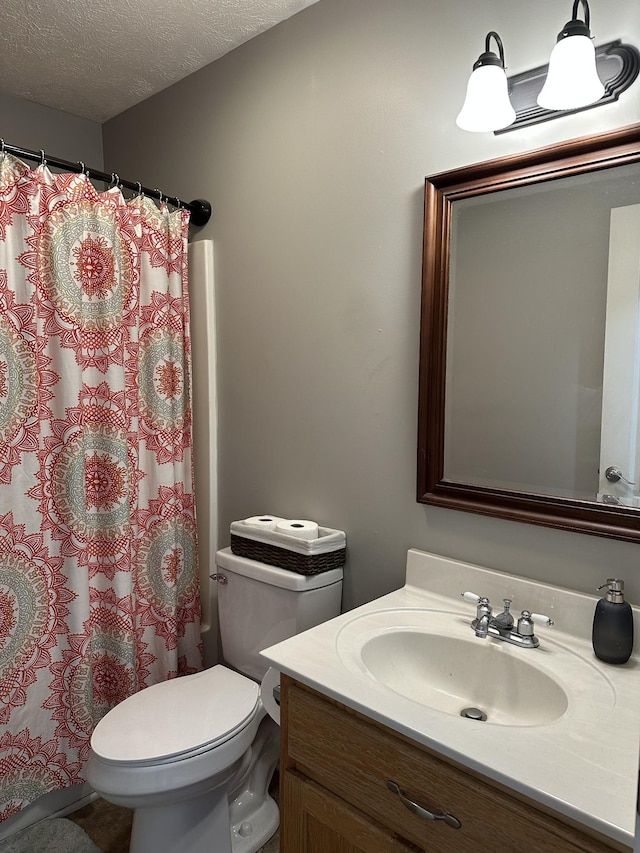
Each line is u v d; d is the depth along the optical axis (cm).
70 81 223
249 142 198
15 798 177
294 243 187
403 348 162
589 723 101
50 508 182
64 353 179
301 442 191
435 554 158
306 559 169
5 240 167
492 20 139
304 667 120
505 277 141
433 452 154
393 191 161
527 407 140
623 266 125
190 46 199
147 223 202
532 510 138
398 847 106
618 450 127
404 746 105
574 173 128
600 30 124
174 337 210
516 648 129
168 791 142
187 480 218
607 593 123
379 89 161
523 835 90
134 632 201
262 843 176
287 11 179
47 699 183
